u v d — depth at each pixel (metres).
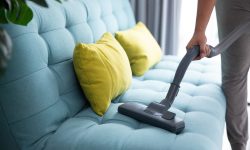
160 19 2.28
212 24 2.18
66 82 1.12
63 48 1.14
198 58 1.14
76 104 1.15
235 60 1.44
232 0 1.37
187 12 2.32
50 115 0.98
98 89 1.13
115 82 1.20
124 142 0.88
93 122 1.05
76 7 1.34
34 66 0.95
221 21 1.45
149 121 1.01
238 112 1.53
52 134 0.97
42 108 0.96
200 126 1.02
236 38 1.29
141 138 0.90
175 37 2.30
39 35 1.03
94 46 1.21
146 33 1.86
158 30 2.31
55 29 1.13
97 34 1.48
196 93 1.37
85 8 1.43
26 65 0.92
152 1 2.28
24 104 0.91
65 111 1.07
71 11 1.29
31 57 0.94
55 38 1.11
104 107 1.13
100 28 1.53
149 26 2.35
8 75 0.88
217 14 1.48
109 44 1.34
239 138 1.57
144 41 1.71
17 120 0.91
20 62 0.90
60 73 1.11
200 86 1.47
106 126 0.98
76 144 0.89
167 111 1.02
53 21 1.12
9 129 0.92
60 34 1.15
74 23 1.30
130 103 1.12
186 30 2.37
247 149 1.68
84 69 1.13
